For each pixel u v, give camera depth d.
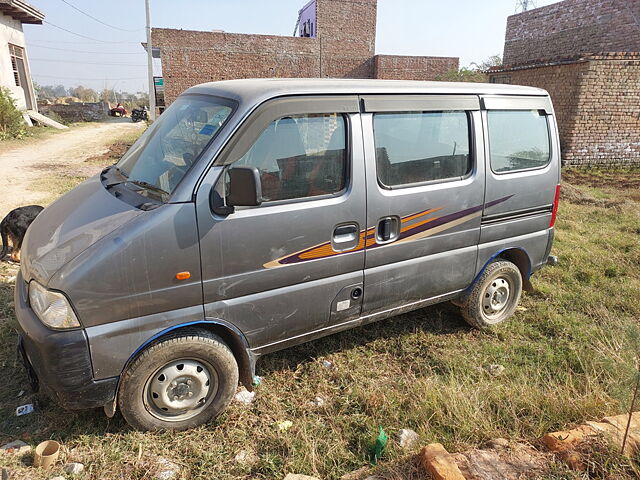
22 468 2.61
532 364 3.91
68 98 40.88
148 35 21.80
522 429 3.06
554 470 2.48
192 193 2.74
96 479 2.61
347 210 3.25
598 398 3.24
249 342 3.14
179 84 24.95
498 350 4.13
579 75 13.02
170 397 2.92
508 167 4.19
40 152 14.86
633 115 13.61
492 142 4.04
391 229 3.53
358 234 3.35
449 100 3.76
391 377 3.73
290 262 3.11
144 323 2.71
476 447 2.84
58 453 2.69
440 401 3.27
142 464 2.71
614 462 2.49
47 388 2.67
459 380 3.65
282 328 3.24
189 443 2.89
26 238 3.19
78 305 2.52
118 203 2.92
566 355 4.02
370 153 3.32
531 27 18.83
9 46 20.98
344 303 3.45
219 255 2.84
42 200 8.22
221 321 2.96
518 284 4.59
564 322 4.62
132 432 2.90
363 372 3.76
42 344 2.52
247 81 3.40
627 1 14.56
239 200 2.71
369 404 3.31
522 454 2.67
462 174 3.88
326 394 3.50
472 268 4.14
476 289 4.27
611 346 4.05
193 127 3.17
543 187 4.45
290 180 3.06
